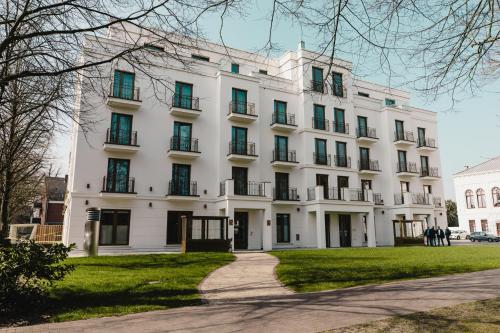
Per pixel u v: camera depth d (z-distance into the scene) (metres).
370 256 14.77
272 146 24.69
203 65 23.03
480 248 20.11
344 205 24.28
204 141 22.27
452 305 6.00
